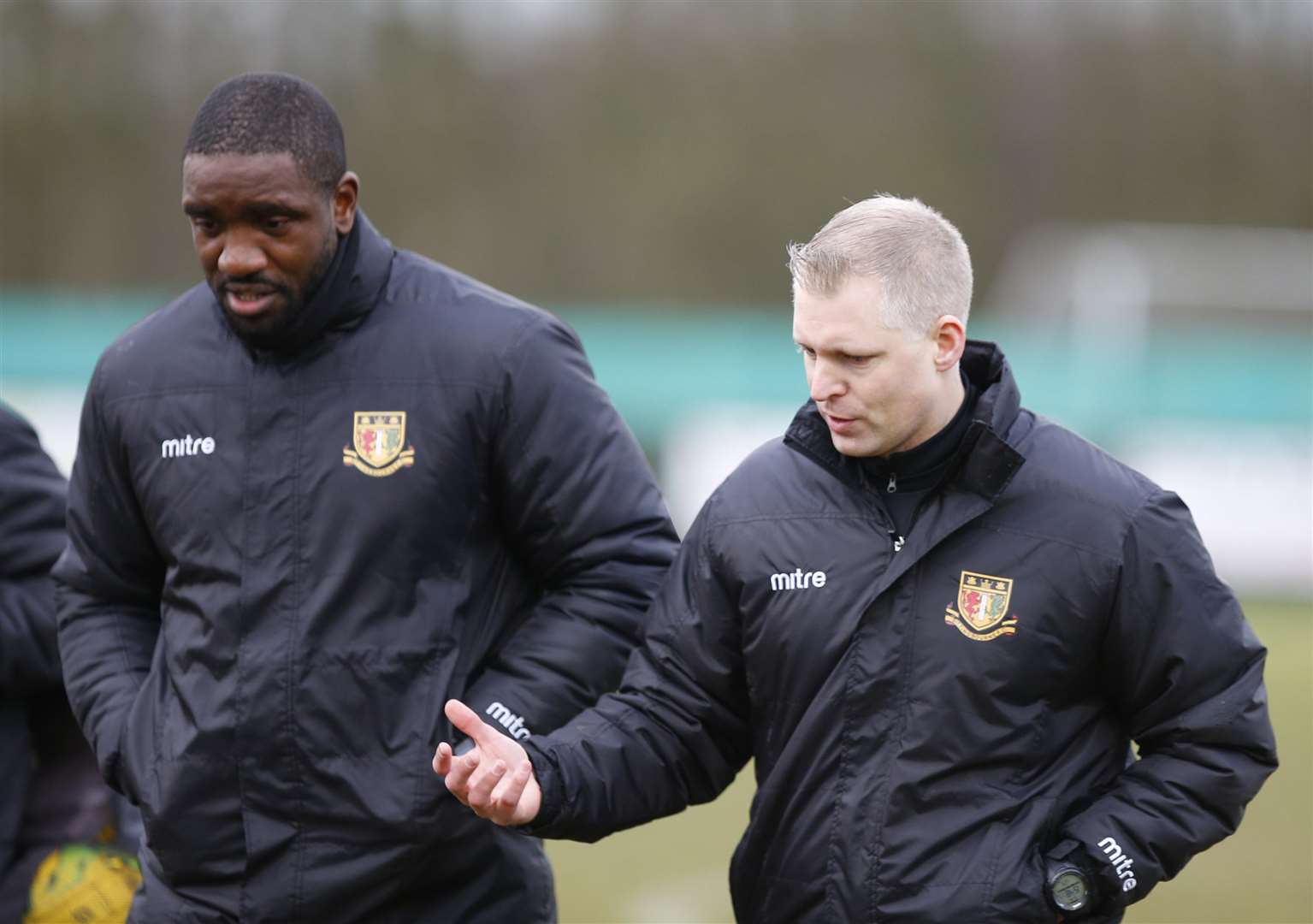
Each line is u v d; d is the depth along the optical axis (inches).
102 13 3442.4
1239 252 2674.7
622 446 423.8
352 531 397.7
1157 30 3789.4
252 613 397.4
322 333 406.6
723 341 1975.9
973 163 3745.1
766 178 3624.5
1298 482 1827.0
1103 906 364.2
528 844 423.2
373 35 3565.5
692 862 932.0
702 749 398.6
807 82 3683.6
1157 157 3754.9
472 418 406.3
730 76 3676.2
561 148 3585.1
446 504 404.8
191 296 431.2
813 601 378.0
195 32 3476.9
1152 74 3769.7
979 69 3759.8
